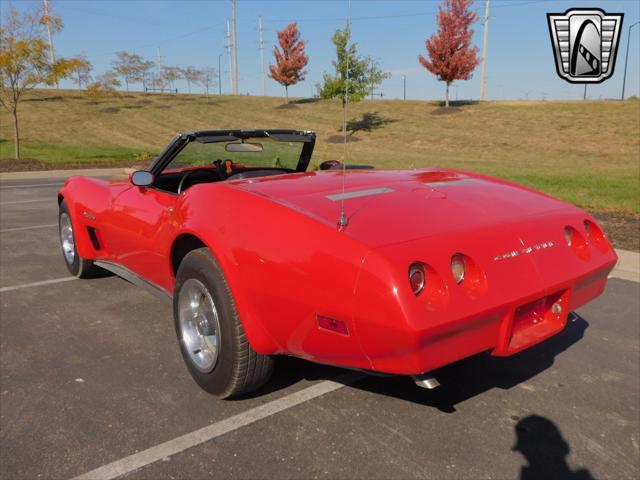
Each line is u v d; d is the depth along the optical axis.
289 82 47.75
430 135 32.66
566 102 42.03
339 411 2.74
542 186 12.79
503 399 2.90
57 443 2.43
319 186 2.86
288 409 2.76
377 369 2.21
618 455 2.41
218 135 3.56
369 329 2.07
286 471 2.25
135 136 32.28
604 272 2.83
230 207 2.65
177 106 47.00
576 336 3.80
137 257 3.68
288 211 2.42
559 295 2.60
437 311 2.04
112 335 3.70
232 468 2.27
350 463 2.31
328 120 39.91
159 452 2.37
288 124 38.19
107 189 4.17
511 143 28.89
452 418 2.69
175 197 3.32
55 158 20.55
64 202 4.80
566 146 27.19
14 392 2.89
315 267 2.20
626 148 25.70
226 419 2.65
